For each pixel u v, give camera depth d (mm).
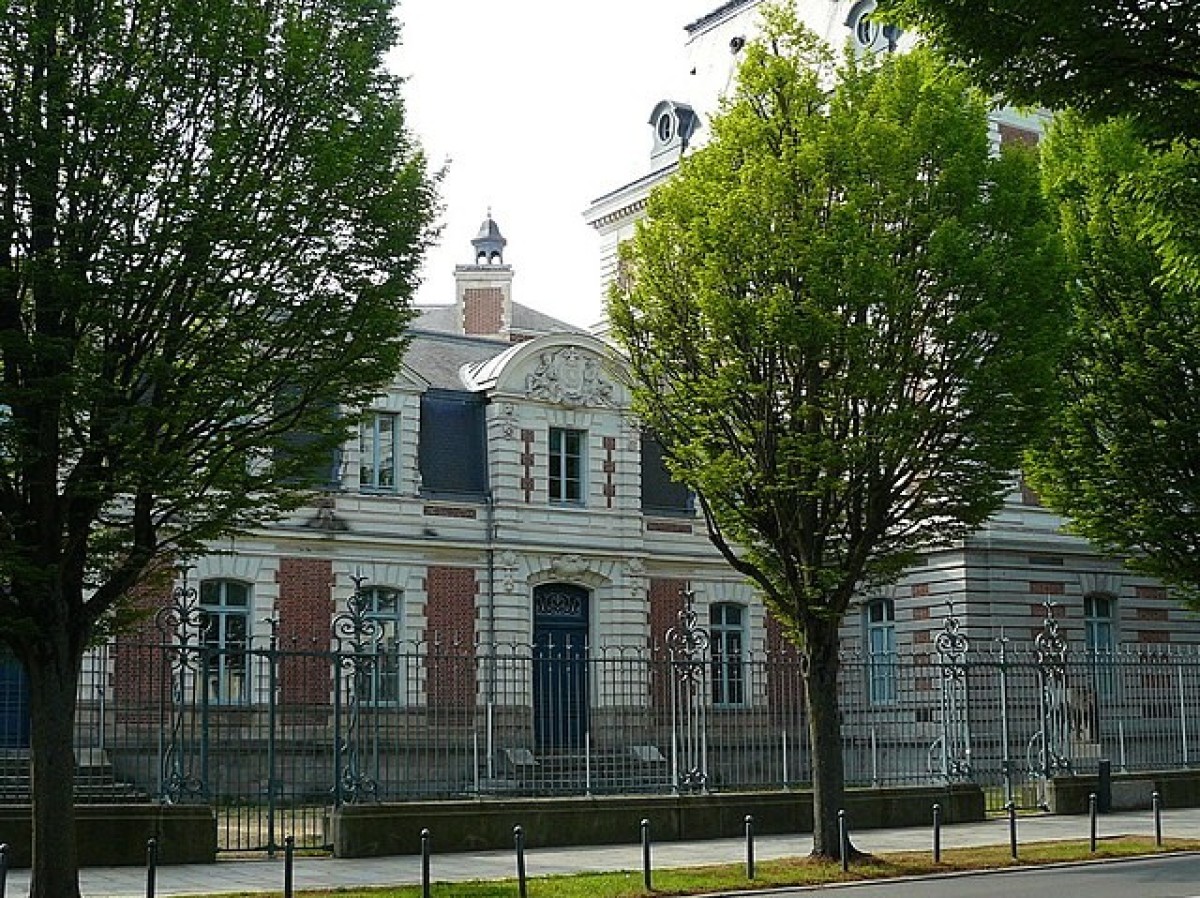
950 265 20172
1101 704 34188
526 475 37594
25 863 19891
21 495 15344
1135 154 27391
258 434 16000
